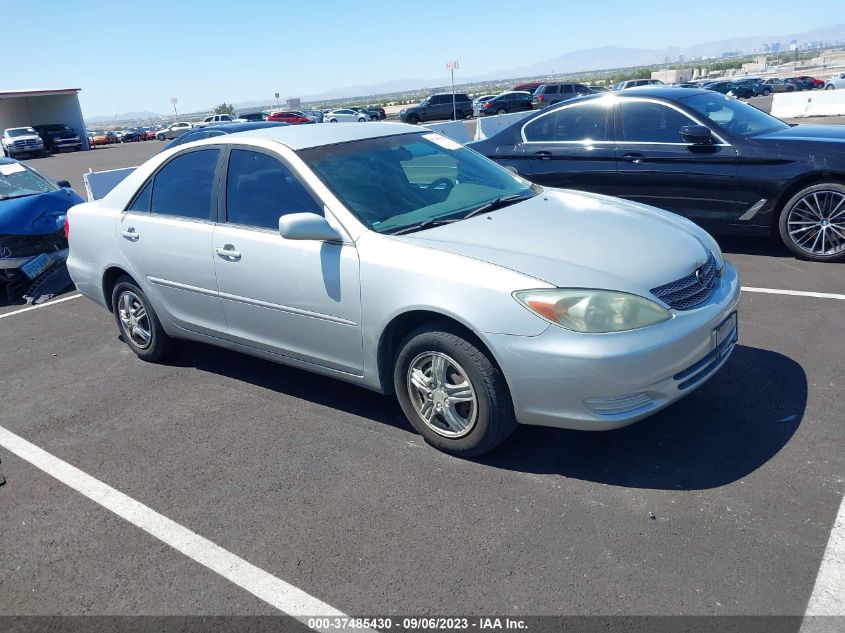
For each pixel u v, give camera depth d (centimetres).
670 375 313
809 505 290
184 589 276
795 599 242
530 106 3859
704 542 274
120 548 305
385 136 445
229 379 481
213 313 445
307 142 414
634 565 265
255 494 336
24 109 4531
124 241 487
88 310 683
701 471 321
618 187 704
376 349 361
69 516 333
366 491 330
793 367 416
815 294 540
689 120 661
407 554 283
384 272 346
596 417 307
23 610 272
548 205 407
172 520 322
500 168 469
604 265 323
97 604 272
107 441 405
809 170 601
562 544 280
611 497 308
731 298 351
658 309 312
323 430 395
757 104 3319
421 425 361
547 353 304
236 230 415
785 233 628
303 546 294
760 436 345
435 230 364
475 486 326
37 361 550
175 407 442
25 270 714
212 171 439
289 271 386
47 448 402
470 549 282
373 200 383
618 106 703
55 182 847
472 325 318
